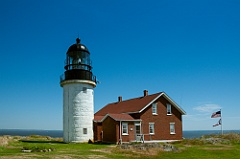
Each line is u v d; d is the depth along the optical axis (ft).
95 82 113.91
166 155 69.62
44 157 57.41
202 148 84.53
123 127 106.63
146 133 113.50
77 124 106.73
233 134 119.44
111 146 88.33
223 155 70.49
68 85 109.40
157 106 119.44
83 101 108.47
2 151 69.62
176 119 124.36
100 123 113.50
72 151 70.95
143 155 67.56
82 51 110.93
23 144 91.97
